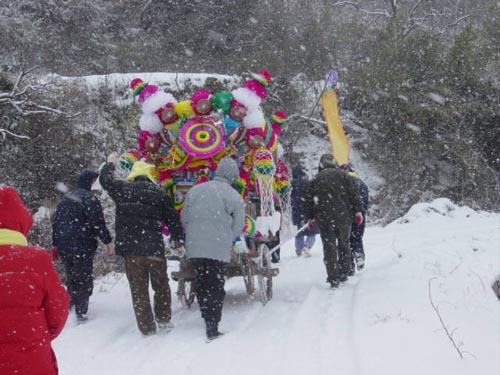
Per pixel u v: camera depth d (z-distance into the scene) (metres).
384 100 24.22
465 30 24.91
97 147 14.51
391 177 23.73
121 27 28.38
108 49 26.31
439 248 9.38
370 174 24.42
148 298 6.82
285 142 23.36
